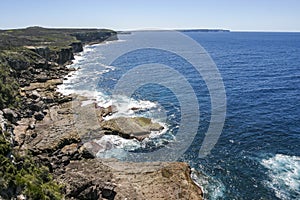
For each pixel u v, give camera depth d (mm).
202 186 28547
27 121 41312
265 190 27953
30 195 20281
